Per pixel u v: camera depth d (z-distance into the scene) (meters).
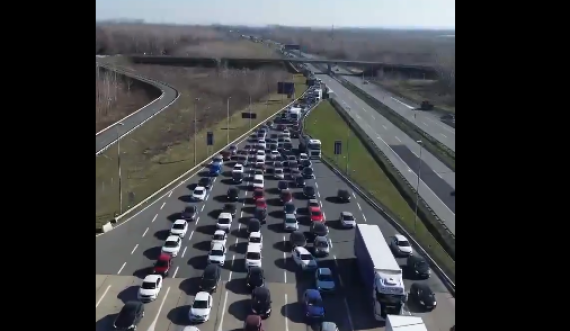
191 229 60.16
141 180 76.75
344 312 44.09
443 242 56.66
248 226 60.06
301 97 157.38
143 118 120.81
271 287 47.69
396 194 74.50
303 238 56.59
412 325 35.00
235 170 79.81
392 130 115.50
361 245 49.12
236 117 127.94
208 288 45.97
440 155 93.31
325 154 94.62
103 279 47.47
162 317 42.06
